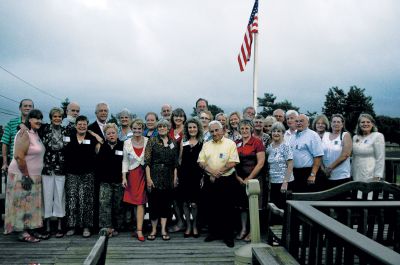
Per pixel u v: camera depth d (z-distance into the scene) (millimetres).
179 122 5625
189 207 5379
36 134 5074
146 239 5227
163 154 5184
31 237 5047
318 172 5363
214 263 4285
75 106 5434
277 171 5109
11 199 4906
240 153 5160
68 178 5180
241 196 5098
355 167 5516
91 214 5242
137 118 5297
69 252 4625
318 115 6066
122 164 5309
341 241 1849
